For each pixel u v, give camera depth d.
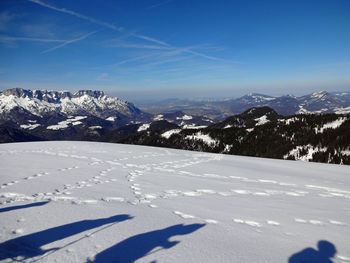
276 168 18.69
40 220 5.51
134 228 5.29
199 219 6.19
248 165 19.73
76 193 8.24
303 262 4.18
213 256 4.18
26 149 24.52
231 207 7.49
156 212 6.58
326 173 16.86
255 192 9.97
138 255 4.08
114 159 19.14
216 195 9.10
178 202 7.80
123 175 12.39
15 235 4.67
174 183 10.98
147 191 9.16
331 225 6.23
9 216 5.71
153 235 4.97
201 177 13.06
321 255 4.48
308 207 7.92
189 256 4.13
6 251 4.04
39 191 8.32
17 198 7.39
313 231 5.74
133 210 6.63
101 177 11.55
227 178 13.20
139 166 16.11
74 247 4.26
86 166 14.90
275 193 9.96
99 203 7.16
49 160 16.89
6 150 23.34
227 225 5.86
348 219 6.79
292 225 6.10
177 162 19.25
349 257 4.47
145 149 29.91
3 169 12.78
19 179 10.32
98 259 3.89
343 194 10.36
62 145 30.14
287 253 4.50
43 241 4.45
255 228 5.76
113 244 4.45
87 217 5.86
